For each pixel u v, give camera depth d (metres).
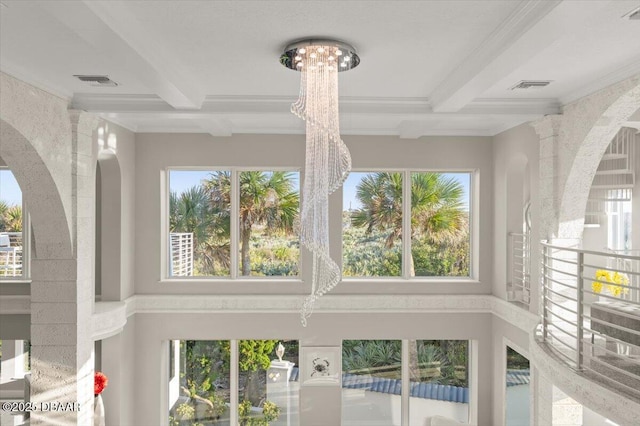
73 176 5.24
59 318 5.23
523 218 6.86
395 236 7.45
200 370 7.33
